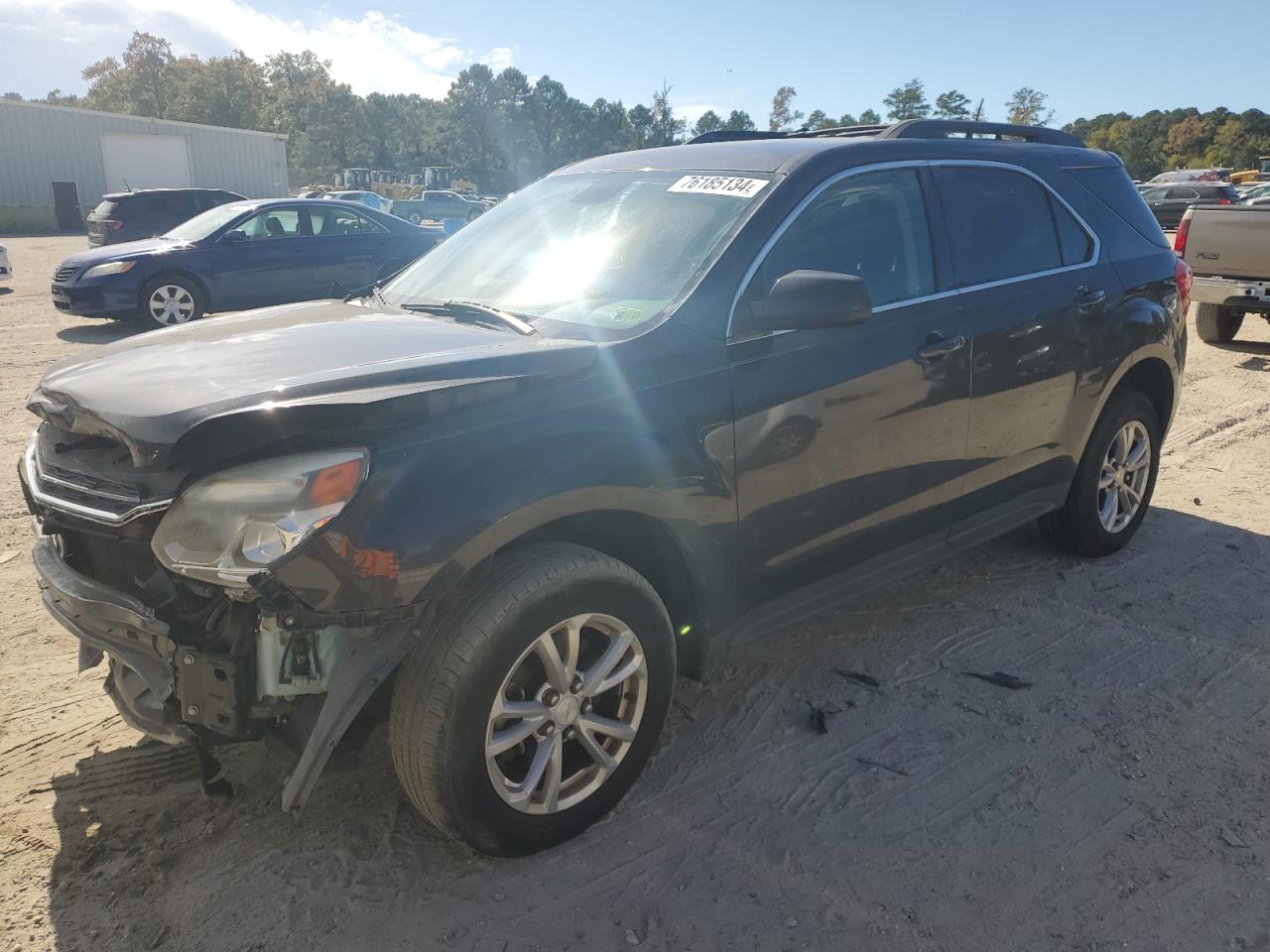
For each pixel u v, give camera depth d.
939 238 3.53
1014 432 3.78
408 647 2.27
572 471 2.42
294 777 2.22
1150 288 4.40
